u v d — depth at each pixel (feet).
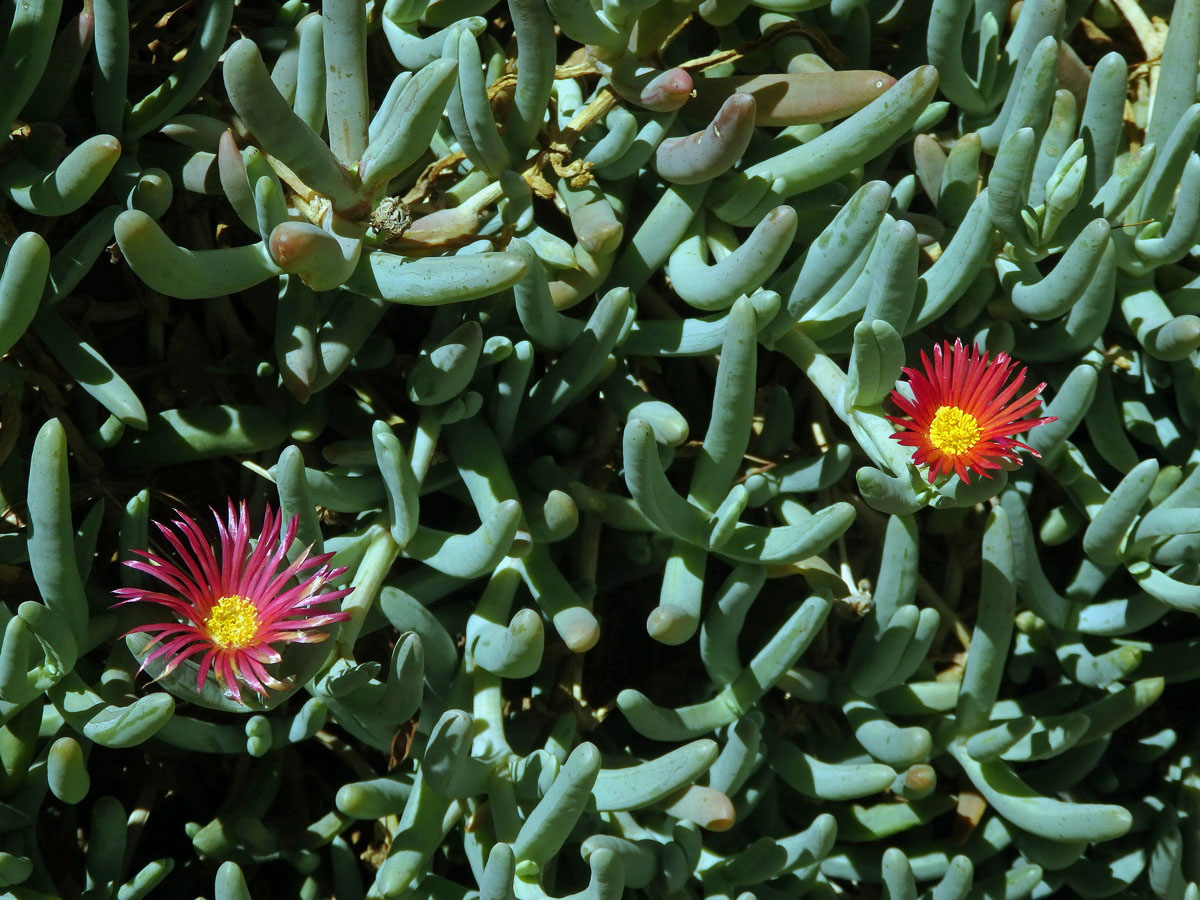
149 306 1.97
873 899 2.03
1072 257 1.91
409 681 1.83
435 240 1.90
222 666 1.77
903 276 1.84
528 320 1.88
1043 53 1.93
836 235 1.86
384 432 1.84
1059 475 2.01
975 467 1.82
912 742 1.90
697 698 1.99
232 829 1.91
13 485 1.91
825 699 1.99
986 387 1.83
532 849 1.84
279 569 1.83
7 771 1.86
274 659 1.77
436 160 1.97
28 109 1.89
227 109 1.97
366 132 1.86
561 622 1.89
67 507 1.79
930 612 1.92
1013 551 1.95
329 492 1.89
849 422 1.90
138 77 1.98
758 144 2.00
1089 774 2.05
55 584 1.81
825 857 1.95
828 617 2.02
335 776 2.00
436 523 2.01
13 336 1.80
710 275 1.90
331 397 1.98
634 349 1.96
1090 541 1.95
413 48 1.95
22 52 1.82
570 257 1.91
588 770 1.79
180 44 2.00
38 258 1.77
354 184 1.84
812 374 1.93
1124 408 2.04
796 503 1.98
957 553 2.07
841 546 2.00
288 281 1.88
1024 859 2.00
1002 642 1.94
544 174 1.95
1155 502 1.99
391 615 1.87
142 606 1.87
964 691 1.96
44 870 1.87
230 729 1.88
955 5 1.95
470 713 1.90
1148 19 2.14
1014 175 1.88
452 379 1.87
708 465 1.90
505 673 1.87
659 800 1.89
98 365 1.88
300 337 1.87
